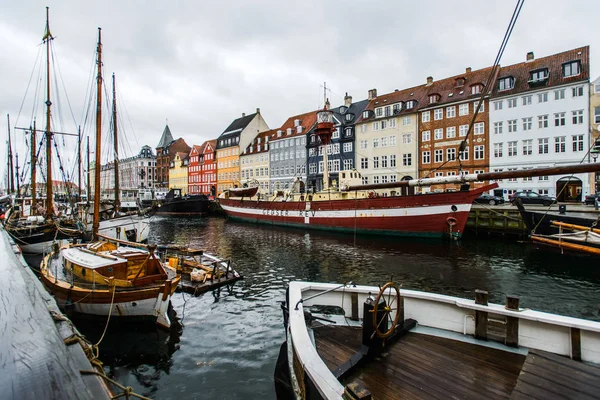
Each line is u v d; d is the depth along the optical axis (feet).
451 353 16.24
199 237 97.30
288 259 63.41
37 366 5.54
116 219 82.94
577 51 113.09
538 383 13.06
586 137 105.81
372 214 85.81
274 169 202.69
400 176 144.36
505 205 97.14
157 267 34.58
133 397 21.57
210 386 22.86
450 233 74.64
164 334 30.63
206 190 264.52
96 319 31.76
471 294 42.22
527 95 115.44
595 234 50.06
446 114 132.05
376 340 16.29
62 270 38.47
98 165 51.83
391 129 147.13
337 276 50.88
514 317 16.53
